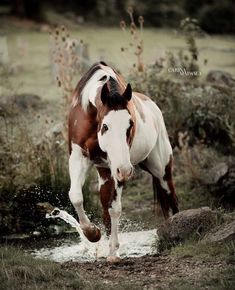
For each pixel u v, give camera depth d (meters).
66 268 8.35
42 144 12.55
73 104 9.16
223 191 12.29
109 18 43.41
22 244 10.72
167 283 7.66
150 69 14.97
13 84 22.12
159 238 9.68
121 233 10.99
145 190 13.51
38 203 11.32
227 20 42.00
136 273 8.16
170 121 14.24
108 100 8.10
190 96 14.53
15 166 11.73
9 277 7.74
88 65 21.70
